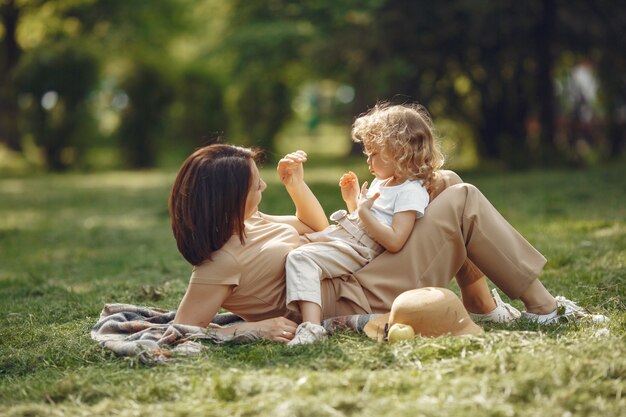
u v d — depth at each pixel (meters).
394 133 4.50
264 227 4.68
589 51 19.70
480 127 21.72
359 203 4.48
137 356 4.07
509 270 4.45
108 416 3.30
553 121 20.14
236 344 4.34
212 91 31.44
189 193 4.44
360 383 3.42
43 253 9.91
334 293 4.49
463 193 4.49
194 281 4.45
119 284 6.84
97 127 30.61
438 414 3.01
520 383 3.26
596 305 5.07
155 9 33.97
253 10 26.58
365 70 19.52
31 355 4.38
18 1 32.97
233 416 3.16
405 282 4.45
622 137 21.67
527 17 18.38
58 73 29.08
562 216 10.22
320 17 23.27
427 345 3.87
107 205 16.42
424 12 18.05
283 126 33.41
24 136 30.56
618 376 3.41
